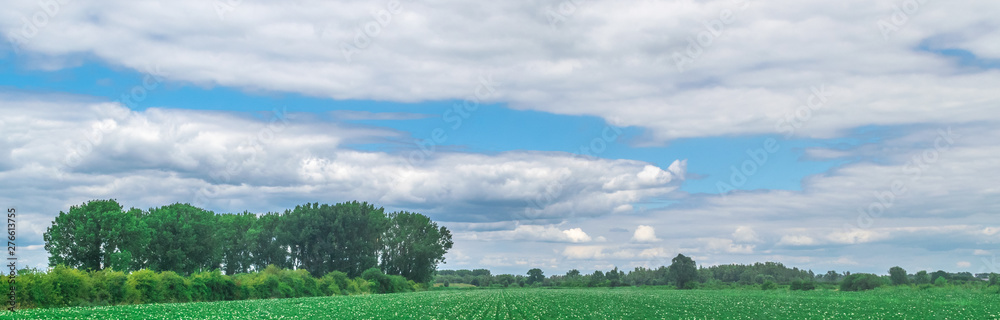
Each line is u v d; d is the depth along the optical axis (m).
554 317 49.75
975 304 62.81
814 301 73.38
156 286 68.75
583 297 95.88
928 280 139.75
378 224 159.62
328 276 116.94
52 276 54.78
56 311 47.12
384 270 165.75
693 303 72.94
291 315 49.59
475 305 68.38
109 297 60.28
